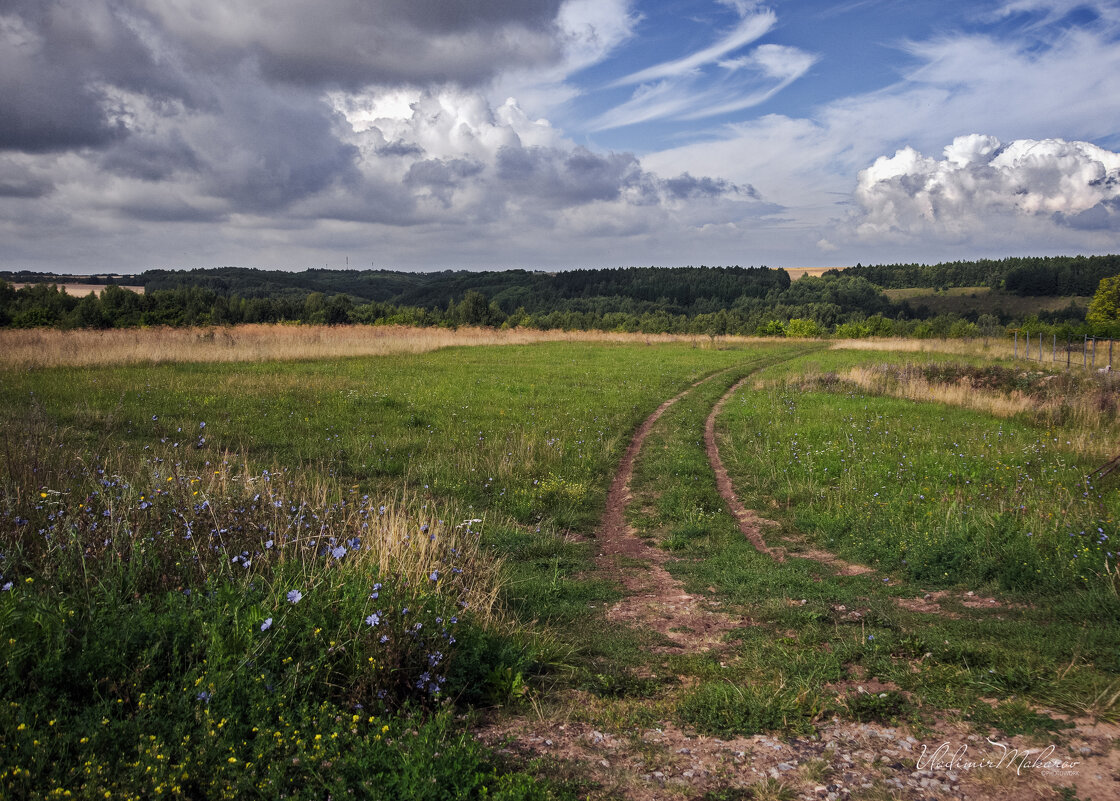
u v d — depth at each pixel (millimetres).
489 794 2941
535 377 24156
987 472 10672
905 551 7250
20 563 4645
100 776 2717
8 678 3232
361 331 41719
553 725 3760
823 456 12344
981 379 22453
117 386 17031
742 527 9008
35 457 7273
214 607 4066
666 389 22609
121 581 4465
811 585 6480
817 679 4273
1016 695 3971
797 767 3279
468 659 4242
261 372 21875
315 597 4285
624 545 8289
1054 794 2967
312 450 11734
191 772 2826
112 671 3412
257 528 5645
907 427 15477
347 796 2777
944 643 4688
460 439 13133
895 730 3635
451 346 38656
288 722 3266
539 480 10594
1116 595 5586
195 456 10102
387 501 8500
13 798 2592
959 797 2984
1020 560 6520
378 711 3561
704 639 5297
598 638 5262
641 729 3730
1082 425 15312
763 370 30875
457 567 5668
